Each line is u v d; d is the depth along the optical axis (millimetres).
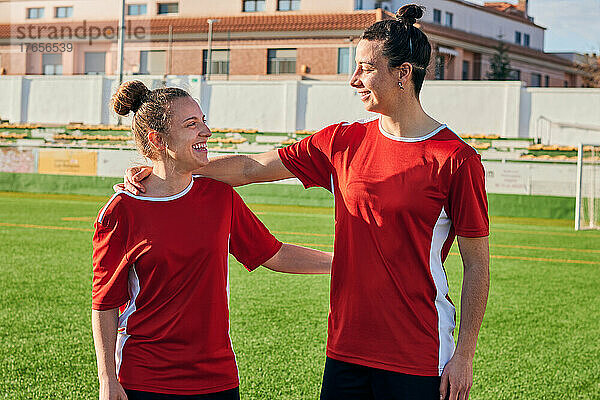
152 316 2557
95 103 31516
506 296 8039
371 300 2559
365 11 39688
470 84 27328
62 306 6875
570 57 53938
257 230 2842
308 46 40094
